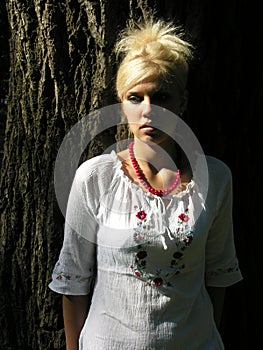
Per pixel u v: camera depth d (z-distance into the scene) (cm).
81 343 168
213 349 168
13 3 223
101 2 201
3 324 240
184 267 160
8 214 237
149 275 157
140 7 202
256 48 226
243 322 238
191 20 208
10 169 237
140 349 157
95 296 165
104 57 205
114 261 159
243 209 234
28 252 231
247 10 221
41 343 229
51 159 222
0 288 239
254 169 237
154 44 159
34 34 220
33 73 222
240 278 183
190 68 209
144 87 159
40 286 227
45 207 224
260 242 244
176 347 159
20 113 232
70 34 211
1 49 480
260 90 229
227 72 219
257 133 235
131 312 158
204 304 167
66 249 167
